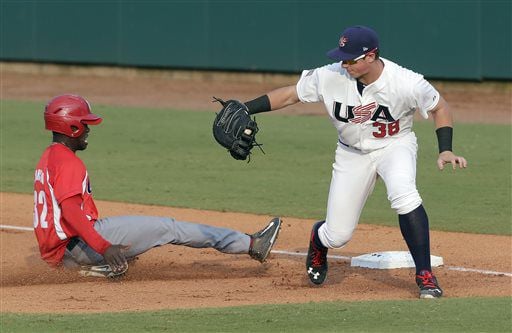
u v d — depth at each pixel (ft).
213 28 276.41
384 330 67.21
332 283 91.50
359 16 253.85
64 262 90.33
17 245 110.73
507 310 73.20
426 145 186.19
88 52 292.61
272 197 141.08
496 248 109.50
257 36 270.26
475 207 134.10
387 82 80.79
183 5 279.08
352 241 113.70
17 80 286.46
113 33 289.12
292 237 116.06
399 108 81.92
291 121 217.56
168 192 144.05
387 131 83.46
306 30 262.26
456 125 209.15
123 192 143.64
